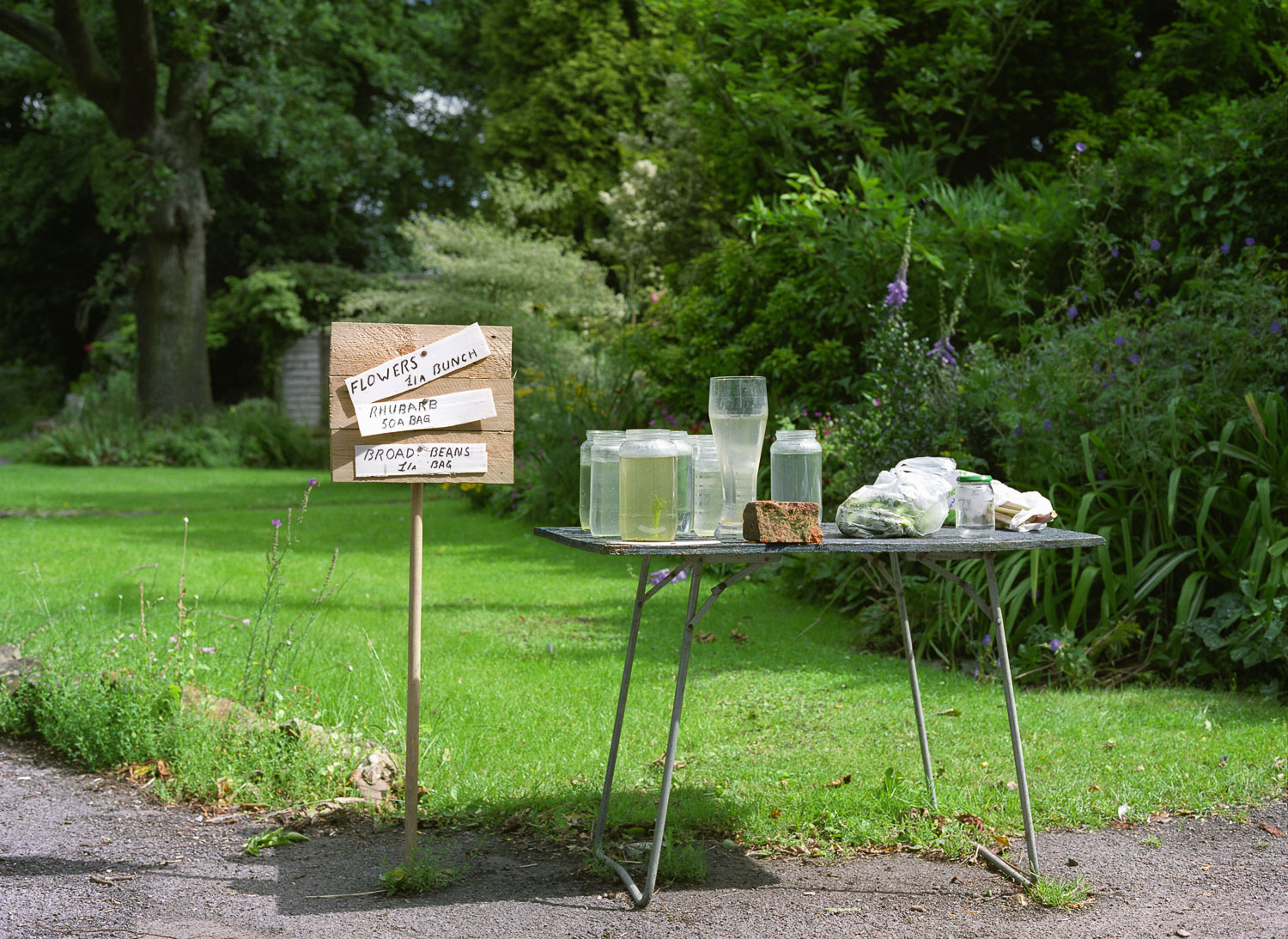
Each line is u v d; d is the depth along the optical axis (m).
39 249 29.28
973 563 5.48
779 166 9.57
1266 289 5.64
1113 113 9.83
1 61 21.31
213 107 19.81
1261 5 8.91
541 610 6.48
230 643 5.18
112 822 3.32
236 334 24.52
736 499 2.81
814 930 2.58
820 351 8.00
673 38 11.17
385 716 4.14
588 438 3.02
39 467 18.05
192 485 15.23
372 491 14.58
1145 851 3.08
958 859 3.02
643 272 19.75
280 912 2.69
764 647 5.58
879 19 9.36
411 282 21.94
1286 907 2.71
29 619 5.52
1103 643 4.98
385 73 21.08
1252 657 4.62
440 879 2.87
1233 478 5.37
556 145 25.41
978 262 7.66
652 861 2.72
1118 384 5.59
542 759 3.80
